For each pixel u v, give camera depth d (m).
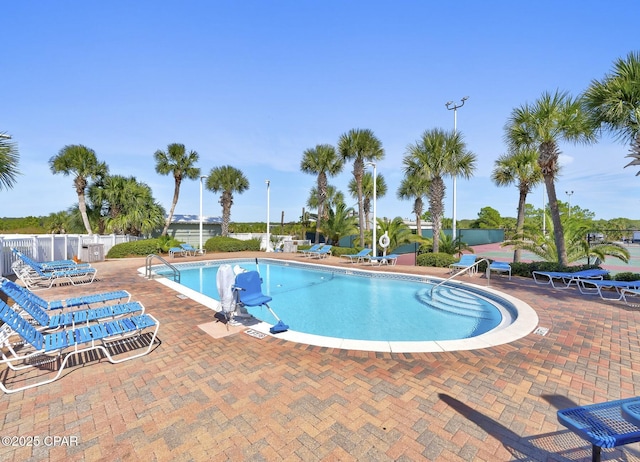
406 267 13.78
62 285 9.29
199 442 2.46
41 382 3.41
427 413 2.87
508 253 22.42
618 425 1.87
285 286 10.93
